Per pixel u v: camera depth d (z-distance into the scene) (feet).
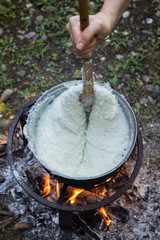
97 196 6.10
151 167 6.86
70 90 5.03
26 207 6.28
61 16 9.39
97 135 5.42
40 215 6.17
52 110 5.54
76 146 5.47
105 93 5.01
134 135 4.99
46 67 8.42
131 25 9.20
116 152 5.28
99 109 5.18
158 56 8.62
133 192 6.42
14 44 8.78
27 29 9.07
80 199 6.04
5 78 8.14
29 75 8.28
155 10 9.50
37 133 5.51
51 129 5.46
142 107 7.77
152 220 6.16
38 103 5.47
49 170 4.53
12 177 6.61
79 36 3.80
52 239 5.97
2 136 7.27
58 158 5.24
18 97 7.91
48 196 6.25
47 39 8.92
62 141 5.37
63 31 8.95
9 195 6.46
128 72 8.30
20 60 8.52
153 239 5.94
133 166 6.78
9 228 6.07
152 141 7.25
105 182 5.23
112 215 6.15
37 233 6.03
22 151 6.85
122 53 8.67
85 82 4.57
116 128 5.46
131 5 9.56
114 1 4.15
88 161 5.35
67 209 4.89
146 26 9.21
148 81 8.16
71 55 8.63
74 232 5.98
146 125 7.49
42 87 8.04
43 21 9.27
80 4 3.44
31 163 6.61
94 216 6.01
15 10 9.48
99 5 9.52
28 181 6.41
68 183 4.85
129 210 6.26
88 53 3.91
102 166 5.20
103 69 8.39
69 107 5.16
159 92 7.99
